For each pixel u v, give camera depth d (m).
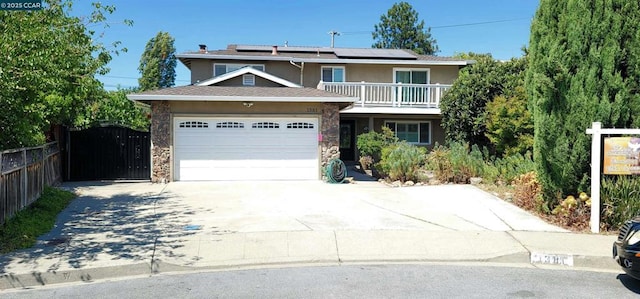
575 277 6.49
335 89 21.88
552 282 6.22
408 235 8.32
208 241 7.90
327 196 12.55
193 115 15.87
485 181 14.04
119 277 6.59
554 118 8.93
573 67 8.74
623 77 8.65
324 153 16.44
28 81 8.23
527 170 12.73
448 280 6.27
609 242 7.92
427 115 22.83
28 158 10.07
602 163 8.66
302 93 16.88
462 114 18.66
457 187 13.60
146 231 8.59
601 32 8.52
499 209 10.46
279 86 19.45
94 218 9.76
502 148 16.95
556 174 9.28
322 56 24.41
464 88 19.03
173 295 5.70
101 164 16.25
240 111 16.08
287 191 13.55
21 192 9.45
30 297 5.68
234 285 6.07
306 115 16.38
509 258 7.37
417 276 6.46
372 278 6.36
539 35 9.54
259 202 11.66
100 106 22.44
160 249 7.48
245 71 18.98
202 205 11.27
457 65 24.42
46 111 11.02
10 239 7.70
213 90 16.84
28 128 9.03
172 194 13.04
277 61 23.70
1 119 8.71
